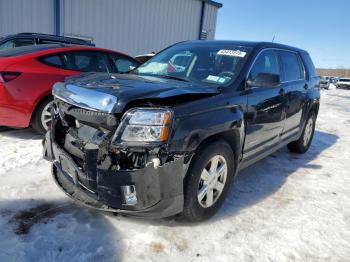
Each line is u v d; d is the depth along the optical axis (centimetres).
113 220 284
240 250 262
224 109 289
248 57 351
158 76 352
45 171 372
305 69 507
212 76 333
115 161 243
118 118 240
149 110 236
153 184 238
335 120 1006
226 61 350
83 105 253
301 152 550
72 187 285
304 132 530
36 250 239
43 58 475
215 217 306
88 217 286
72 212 291
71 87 278
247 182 402
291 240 283
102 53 561
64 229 266
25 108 448
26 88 446
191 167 261
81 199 270
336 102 1755
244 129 325
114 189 239
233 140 312
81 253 240
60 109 291
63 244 248
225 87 310
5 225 264
